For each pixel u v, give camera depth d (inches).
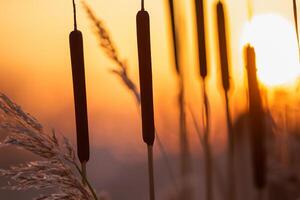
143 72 57.5
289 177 68.1
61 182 57.0
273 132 69.4
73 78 58.5
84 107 57.9
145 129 56.5
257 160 64.4
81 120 58.0
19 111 58.2
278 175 67.9
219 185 67.7
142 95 57.3
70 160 57.7
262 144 64.4
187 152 69.9
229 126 68.2
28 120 58.1
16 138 57.5
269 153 68.9
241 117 69.1
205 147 67.7
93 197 57.4
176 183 69.4
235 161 67.7
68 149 57.7
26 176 56.8
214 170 67.9
